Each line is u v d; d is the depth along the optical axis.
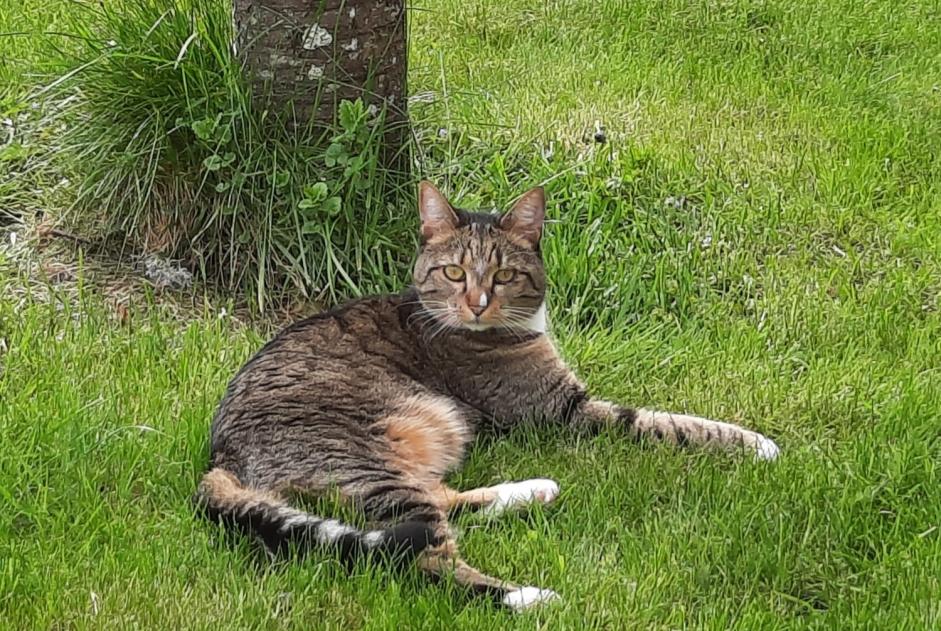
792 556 1.99
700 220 2.49
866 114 2.76
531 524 2.04
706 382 2.25
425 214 2.16
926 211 2.55
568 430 2.16
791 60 2.91
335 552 1.95
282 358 2.09
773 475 2.09
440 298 2.14
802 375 2.27
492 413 2.15
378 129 2.34
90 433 2.10
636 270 2.38
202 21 2.38
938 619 1.93
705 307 2.37
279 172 2.32
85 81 2.39
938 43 2.99
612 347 2.30
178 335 2.27
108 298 2.31
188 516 2.01
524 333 2.16
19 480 2.03
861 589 1.97
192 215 2.35
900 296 2.38
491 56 2.84
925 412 2.18
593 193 2.46
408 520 1.98
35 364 2.19
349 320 2.14
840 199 2.55
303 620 1.92
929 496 2.06
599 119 2.66
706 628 1.92
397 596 1.93
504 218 2.15
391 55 2.36
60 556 1.97
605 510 2.04
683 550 2.00
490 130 2.58
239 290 2.34
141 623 1.92
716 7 3.04
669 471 2.09
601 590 1.95
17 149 2.45
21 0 2.83
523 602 1.94
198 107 2.33
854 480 2.07
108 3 2.57
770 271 2.42
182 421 2.12
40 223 2.39
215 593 1.94
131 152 2.34
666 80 2.81
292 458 2.01
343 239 2.34
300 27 2.32
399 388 2.10
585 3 3.02
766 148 2.64
